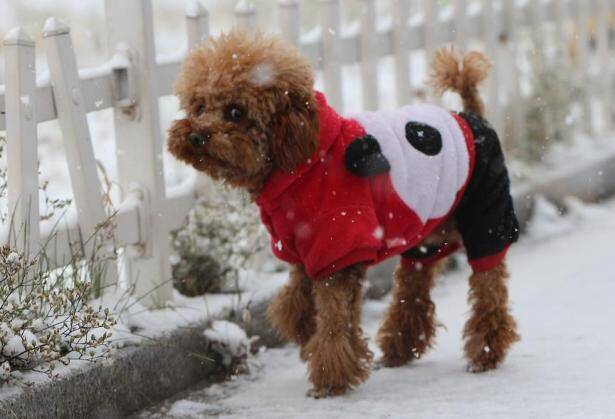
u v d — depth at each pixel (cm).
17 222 488
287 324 554
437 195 526
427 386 526
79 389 467
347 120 515
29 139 491
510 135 984
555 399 467
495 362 549
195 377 558
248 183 495
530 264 817
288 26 700
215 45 483
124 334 514
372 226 491
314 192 488
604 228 929
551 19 1048
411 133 524
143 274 584
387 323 586
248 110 471
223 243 627
